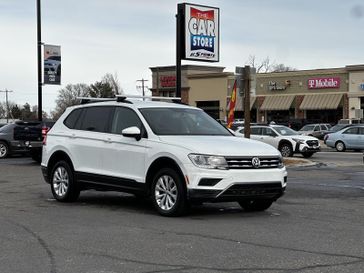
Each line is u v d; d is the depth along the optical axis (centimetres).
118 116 1017
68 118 1127
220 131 997
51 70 2844
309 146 2562
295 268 589
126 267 599
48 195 1212
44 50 2822
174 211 886
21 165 2047
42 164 1151
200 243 709
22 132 2094
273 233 771
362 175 1678
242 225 832
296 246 691
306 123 5581
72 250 678
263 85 6053
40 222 867
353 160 2400
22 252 670
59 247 695
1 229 812
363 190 1288
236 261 619
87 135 1053
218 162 847
